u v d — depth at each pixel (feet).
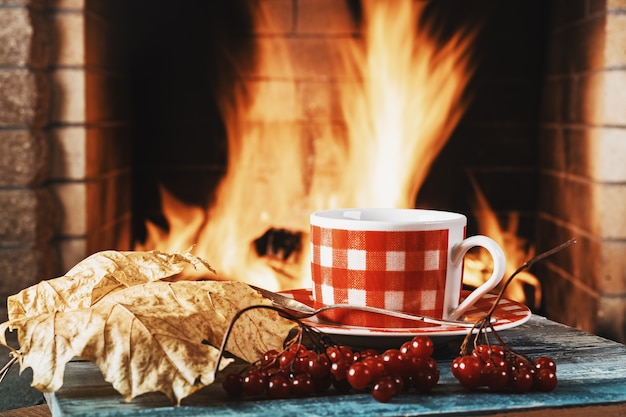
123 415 1.67
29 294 1.98
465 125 6.05
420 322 2.03
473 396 1.77
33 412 2.16
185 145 6.03
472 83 6.01
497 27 5.97
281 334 1.94
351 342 2.02
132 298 1.87
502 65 6.00
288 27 5.90
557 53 5.63
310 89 5.94
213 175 6.05
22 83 4.40
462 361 1.80
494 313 2.14
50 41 4.59
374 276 2.02
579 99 5.11
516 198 6.12
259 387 1.75
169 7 5.92
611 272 4.71
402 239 2.01
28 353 1.77
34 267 4.46
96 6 4.90
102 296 1.98
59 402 1.74
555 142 5.65
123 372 1.73
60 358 1.75
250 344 1.88
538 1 5.95
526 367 1.80
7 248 4.46
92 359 1.74
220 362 1.74
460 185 6.08
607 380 1.87
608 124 4.65
